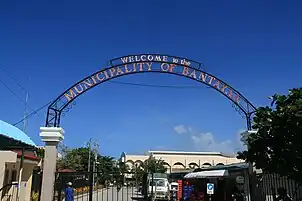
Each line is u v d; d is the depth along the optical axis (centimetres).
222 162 9600
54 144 1956
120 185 3725
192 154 9562
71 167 6325
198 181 2884
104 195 4097
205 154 9600
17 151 2212
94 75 2084
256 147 1231
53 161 1934
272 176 1727
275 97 1202
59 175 1989
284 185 1617
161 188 3622
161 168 7994
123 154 10112
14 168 2309
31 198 2452
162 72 2138
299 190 1521
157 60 2136
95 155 6825
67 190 2034
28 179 2481
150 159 8194
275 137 1176
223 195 2594
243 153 1286
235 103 2162
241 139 2081
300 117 1094
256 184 1900
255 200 1883
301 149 1095
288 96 1168
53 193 1916
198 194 2608
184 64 2161
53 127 1967
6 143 2077
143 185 3784
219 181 2670
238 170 2134
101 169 7619
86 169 7356
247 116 2142
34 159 2447
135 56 2120
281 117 1156
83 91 2069
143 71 2119
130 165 9650
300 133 1098
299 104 1098
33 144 2184
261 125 1227
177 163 9450
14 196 2281
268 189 1767
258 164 1233
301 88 1147
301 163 1109
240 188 2153
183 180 3000
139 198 3694
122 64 2108
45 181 1906
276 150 1177
